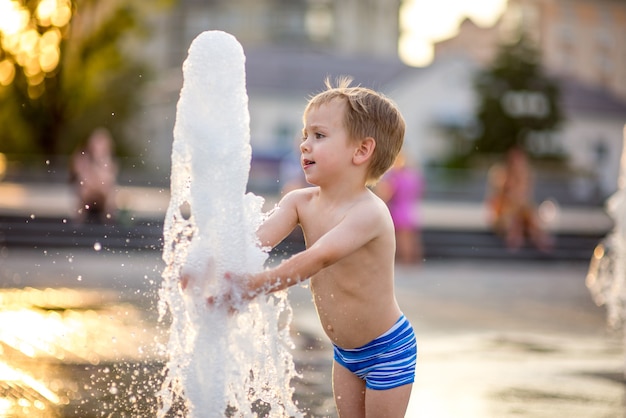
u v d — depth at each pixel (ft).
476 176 110.52
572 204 111.55
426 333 27.66
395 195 55.88
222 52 10.01
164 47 183.83
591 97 184.44
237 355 10.02
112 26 75.00
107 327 23.77
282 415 10.93
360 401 12.17
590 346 25.96
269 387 10.75
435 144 170.71
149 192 82.48
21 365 18.19
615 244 23.11
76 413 14.08
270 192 86.17
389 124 11.63
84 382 16.55
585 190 115.44
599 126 179.93
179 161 10.12
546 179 115.24
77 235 52.01
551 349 25.11
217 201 9.89
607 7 206.59
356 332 11.68
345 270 11.50
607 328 30.30
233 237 9.92
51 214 54.90
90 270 40.83
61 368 17.90
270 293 10.49
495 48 174.70
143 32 85.66
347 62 183.83
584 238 67.10
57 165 88.28
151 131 148.77
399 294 39.42
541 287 45.44
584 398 18.37
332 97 11.57
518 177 64.18
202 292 9.88
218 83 9.95
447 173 112.27
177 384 10.54
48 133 82.89
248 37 198.59
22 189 83.97
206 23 191.31
